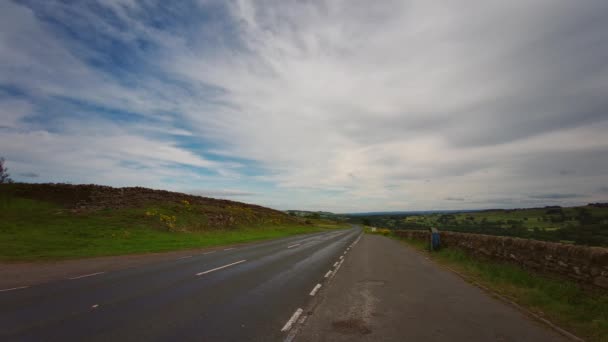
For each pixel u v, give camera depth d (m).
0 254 13.32
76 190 32.91
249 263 13.05
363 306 6.94
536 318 6.19
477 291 8.60
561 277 8.02
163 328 5.23
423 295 8.09
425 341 4.95
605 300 6.42
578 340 5.09
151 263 12.41
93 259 13.28
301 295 7.86
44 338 4.70
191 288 8.16
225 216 38.62
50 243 16.64
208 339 4.82
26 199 28.25
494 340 5.05
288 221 64.94
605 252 6.68
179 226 28.41
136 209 29.66
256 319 5.84
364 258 16.44
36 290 7.63
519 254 10.26
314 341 4.85
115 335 4.87
